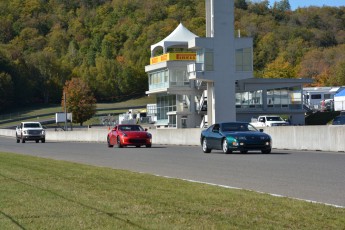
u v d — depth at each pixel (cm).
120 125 4509
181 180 1797
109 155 3394
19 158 3077
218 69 7056
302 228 993
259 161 2594
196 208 1204
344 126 3306
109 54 19125
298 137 3691
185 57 8812
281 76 15650
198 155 3152
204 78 7012
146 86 17250
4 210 1227
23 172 2141
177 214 1133
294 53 17762
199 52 7156
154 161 2791
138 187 1595
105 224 1046
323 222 1043
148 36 19175
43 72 17238
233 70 7106
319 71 16062
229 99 7081
